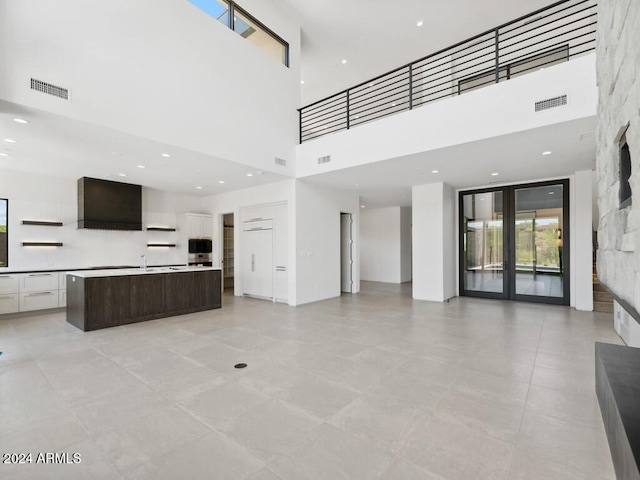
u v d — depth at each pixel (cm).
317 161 644
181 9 478
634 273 117
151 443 207
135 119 421
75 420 234
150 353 379
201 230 886
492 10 672
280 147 647
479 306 673
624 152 139
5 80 317
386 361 352
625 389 171
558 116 383
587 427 223
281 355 372
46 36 344
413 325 515
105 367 335
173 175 661
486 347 400
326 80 956
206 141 509
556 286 683
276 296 749
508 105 418
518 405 255
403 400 264
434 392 278
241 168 602
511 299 740
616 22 137
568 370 325
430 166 587
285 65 681
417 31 736
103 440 211
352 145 586
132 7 419
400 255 1116
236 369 330
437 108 481
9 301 568
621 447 140
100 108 387
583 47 662
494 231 765
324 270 775
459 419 235
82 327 482
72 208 688
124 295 522
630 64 116
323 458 192
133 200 744
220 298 669
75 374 317
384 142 541
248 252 817
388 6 656
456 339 436
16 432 220
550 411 245
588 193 612
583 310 619
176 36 471
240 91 568
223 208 873
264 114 614
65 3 358
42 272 605
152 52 441
